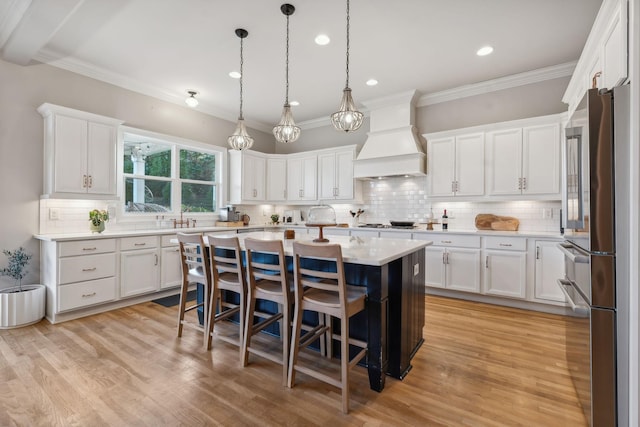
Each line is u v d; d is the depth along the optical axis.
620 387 1.40
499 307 3.46
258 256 2.71
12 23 2.61
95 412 1.66
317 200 5.32
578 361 1.71
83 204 3.56
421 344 2.48
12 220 3.08
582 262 1.52
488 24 2.76
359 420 1.61
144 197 4.26
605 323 1.42
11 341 2.52
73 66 3.44
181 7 2.53
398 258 2.02
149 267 3.67
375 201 5.05
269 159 5.70
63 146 3.18
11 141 3.08
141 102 4.11
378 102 4.56
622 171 1.39
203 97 4.55
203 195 5.04
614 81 1.90
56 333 2.70
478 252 3.60
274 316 2.39
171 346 2.45
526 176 3.56
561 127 3.37
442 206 4.42
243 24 2.77
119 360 2.21
